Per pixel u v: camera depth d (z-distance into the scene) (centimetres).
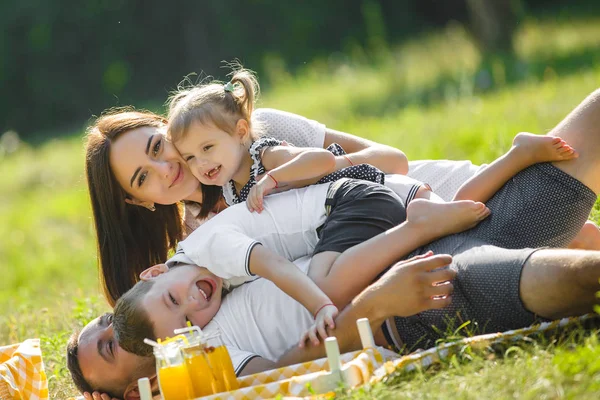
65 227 2609
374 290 717
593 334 627
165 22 5841
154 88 5847
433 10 5669
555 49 3275
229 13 5747
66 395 905
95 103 5884
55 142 4359
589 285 660
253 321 786
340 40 5603
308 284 751
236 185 932
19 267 2205
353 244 788
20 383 799
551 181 764
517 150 776
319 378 663
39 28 5888
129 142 918
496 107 2239
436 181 955
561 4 4919
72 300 1355
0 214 2970
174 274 804
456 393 611
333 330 726
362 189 820
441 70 3359
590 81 2245
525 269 691
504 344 683
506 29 3472
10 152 4381
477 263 715
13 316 1314
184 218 1003
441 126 2184
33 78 5894
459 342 677
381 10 5656
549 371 603
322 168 859
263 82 4588
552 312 688
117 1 5875
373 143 963
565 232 771
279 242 829
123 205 947
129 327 779
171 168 919
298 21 5631
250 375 713
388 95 3133
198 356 696
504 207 772
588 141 768
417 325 743
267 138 915
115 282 970
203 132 900
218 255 795
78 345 826
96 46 5909
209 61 5744
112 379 811
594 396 564
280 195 853
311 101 3328
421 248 775
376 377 655
